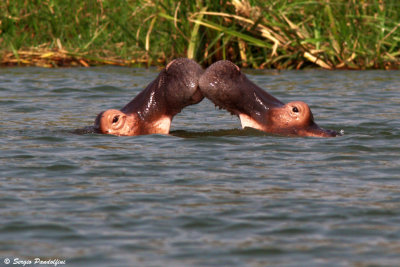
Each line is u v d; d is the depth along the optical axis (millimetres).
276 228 19188
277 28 60781
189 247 17781
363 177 24406
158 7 61938
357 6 60500
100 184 23406
